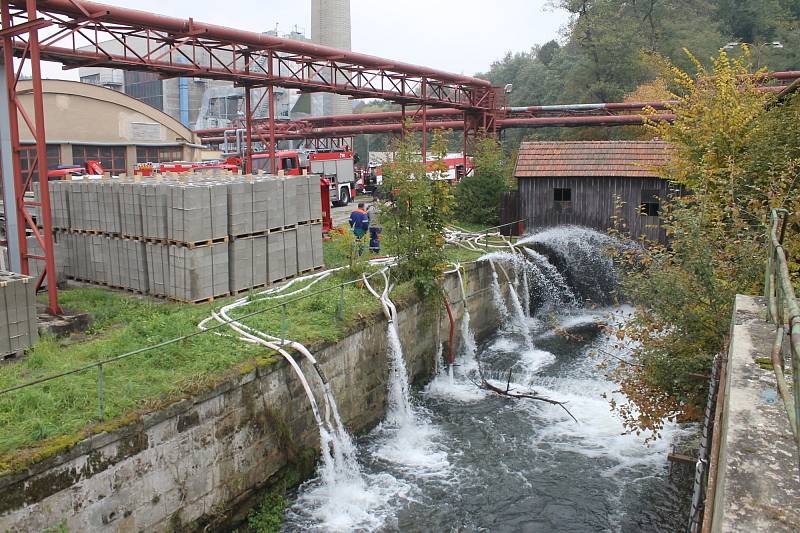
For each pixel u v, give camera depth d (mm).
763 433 4062
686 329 10648
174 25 19641
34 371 9953
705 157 16469
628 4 60562
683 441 13180
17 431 7895
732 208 11625
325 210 23453
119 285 15391
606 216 25516
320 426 11297
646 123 22391
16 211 13844
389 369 14766
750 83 20016
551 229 26203
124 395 9000
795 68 53938
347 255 16938
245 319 12695
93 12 17172
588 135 53094
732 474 3629
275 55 24281
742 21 62844
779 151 15133
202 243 14086
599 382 16578
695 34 56375
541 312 24375
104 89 37000
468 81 34844
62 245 16328
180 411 9195
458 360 18734
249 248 15078
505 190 29312
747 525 3188
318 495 11414
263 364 10719
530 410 15203
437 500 11469
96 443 8031
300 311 13539
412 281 16484
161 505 9039
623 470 12477
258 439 10773
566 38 58406
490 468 12586
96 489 8102
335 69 27312
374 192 44562
